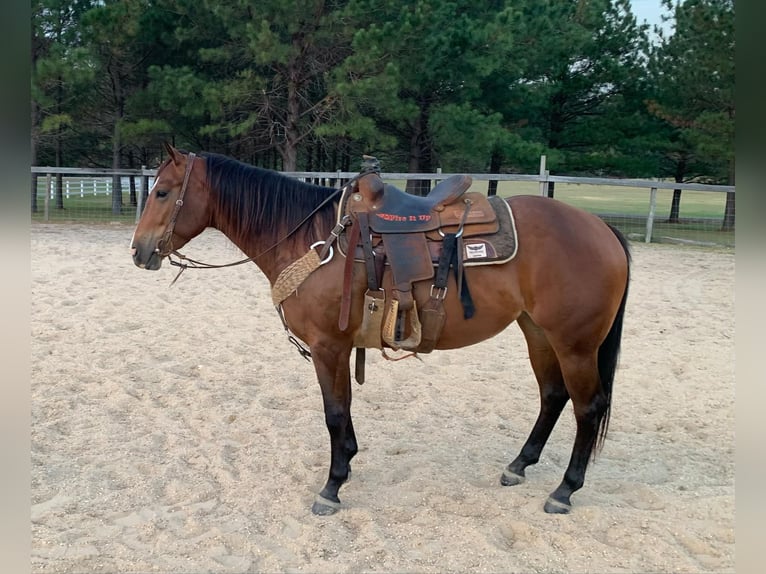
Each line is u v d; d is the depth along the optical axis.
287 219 3.12
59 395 4.38
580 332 2.91
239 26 13.23
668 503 3.09
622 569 2.57
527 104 15.85
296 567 2.58
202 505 3.07
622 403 4.56
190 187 3.14
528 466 3.54
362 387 4.80
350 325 2.96
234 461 3.57
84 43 14.59
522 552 2.69
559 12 14.91
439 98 14.99
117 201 16.08
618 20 16.53
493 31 13.12
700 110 14.75
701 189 12.55
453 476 3.44
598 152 16.95
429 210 3.00
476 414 4.38
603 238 3.01
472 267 2.90
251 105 14.75
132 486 3.24
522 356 5.70
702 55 13.84
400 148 16.94
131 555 2.64
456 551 2.68
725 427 4.12
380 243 2.92
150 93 14.38
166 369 5.02
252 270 9.15
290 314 3.04
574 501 3.13
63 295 7.20
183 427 4.01
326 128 13.08
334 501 3.03
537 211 3.04
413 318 2.86
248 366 5.19
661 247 12.22
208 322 6.42
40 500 3.06
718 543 2.74
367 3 12.88
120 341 5.67
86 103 15.59
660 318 6.93
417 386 4.88
